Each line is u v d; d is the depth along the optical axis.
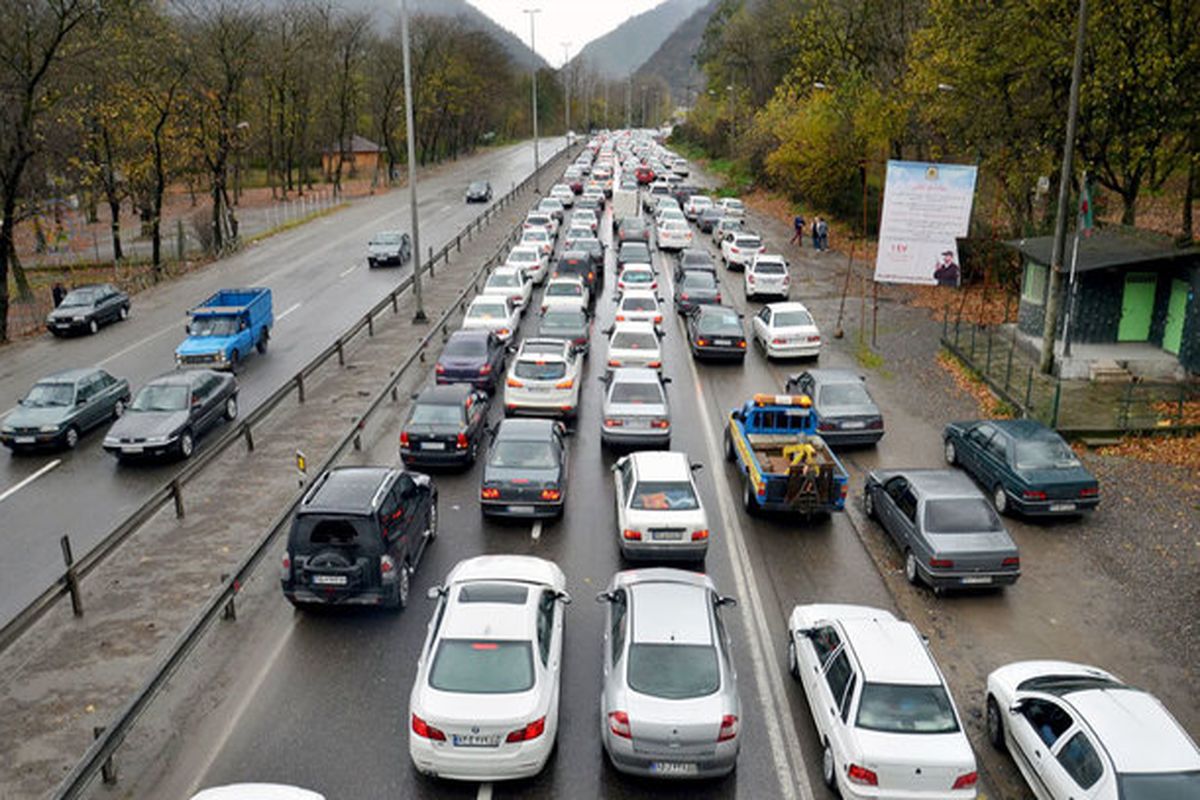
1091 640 13.03
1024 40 30.16
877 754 9.13
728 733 9.52
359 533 12.66
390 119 105.00
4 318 31.36
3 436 19.94
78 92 41.59
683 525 14.30
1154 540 15.92
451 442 18.33
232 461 19.20
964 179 27.59
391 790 9.79
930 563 13.77
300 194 78.44
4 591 14.13
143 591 13.84
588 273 34.69
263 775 9.98
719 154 104.94
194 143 52.09
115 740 9.52
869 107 45.84
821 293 36.94
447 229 54.41
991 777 10.27
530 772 9.61
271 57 73.69
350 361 26.89
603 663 11.62
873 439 19.86
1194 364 23.25
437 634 10.30
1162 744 8.91
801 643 11.52
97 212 73.81
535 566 12.34
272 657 12.24
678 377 25.77
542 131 192.62
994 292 35.25
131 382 25.56
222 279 41.22
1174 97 27.55
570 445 20.45
